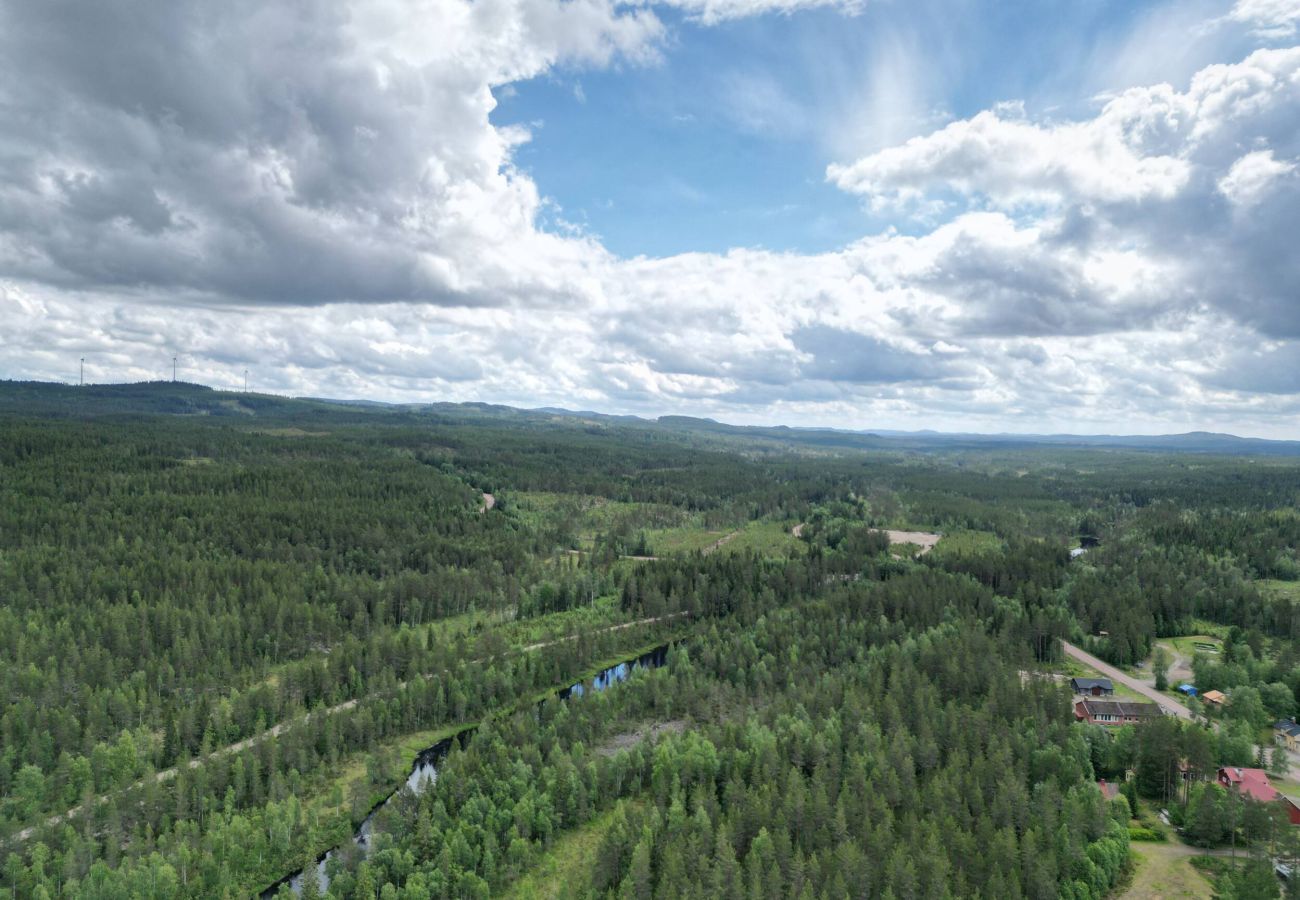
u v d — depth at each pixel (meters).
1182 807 131.88
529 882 117.81
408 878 119.19
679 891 111.19
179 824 130.50
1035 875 108.69
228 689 191.38
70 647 185.50
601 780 147.75
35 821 132.62
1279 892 104.69
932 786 129.88
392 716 182.50
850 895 109.56
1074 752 144.50
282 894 114.19
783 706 171.00
